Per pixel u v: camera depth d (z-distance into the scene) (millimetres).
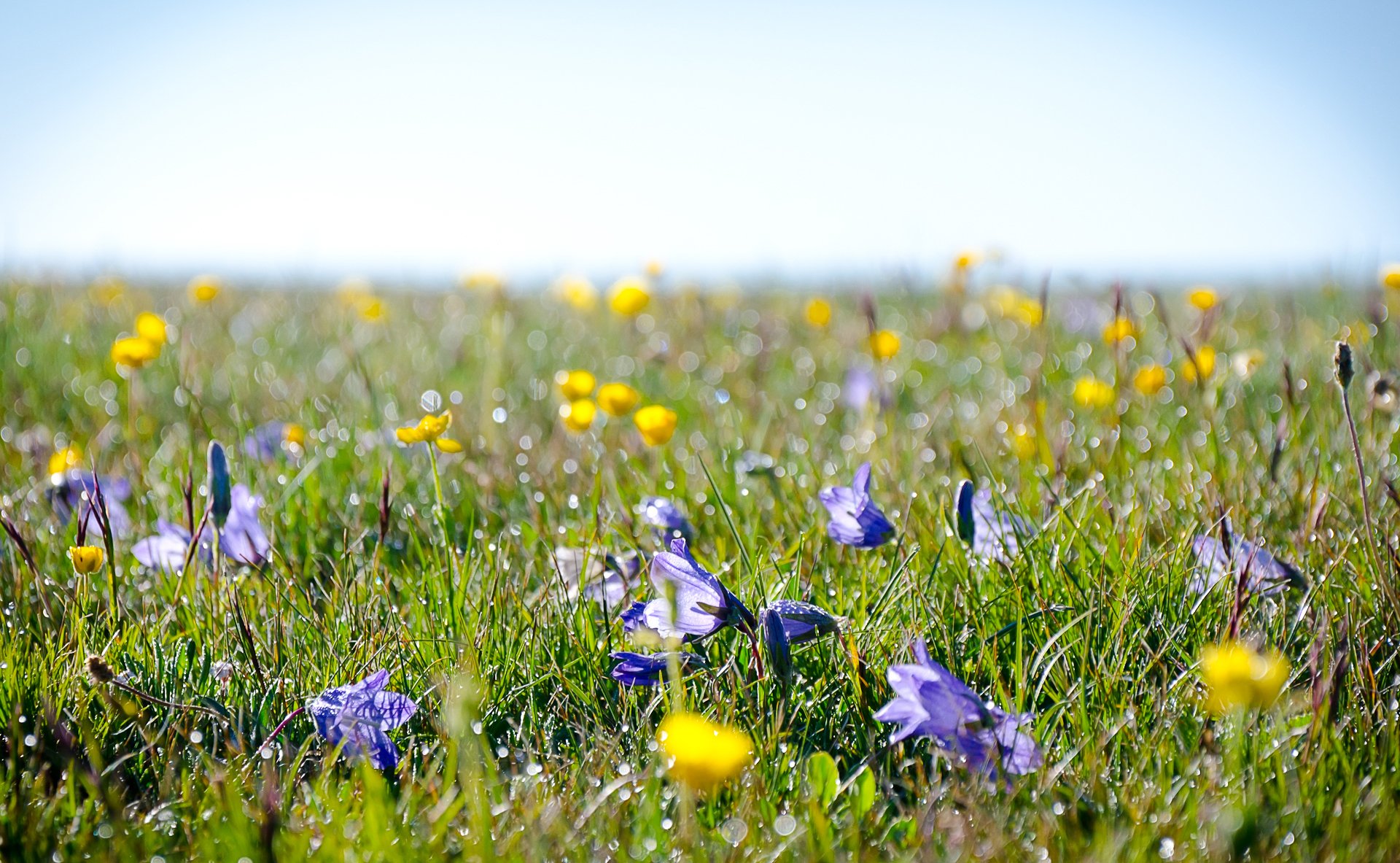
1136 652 472
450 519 559
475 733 436
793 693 459
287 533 609
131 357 708
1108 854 377
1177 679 449
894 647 477
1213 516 552
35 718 448
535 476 674
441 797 411
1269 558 502
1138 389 738
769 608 444
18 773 430
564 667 483
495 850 393
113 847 393
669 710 449
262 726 449
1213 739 422
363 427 752
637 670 452
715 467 675
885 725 451
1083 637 476
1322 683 424
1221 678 375
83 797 426
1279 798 400
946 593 514
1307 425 675
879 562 536
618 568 518
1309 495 583
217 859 389
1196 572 506
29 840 395
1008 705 444
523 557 578
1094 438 705
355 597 522
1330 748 414
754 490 647
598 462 664
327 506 637
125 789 427
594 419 688
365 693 443
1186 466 642
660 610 451
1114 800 410
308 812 408
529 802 409
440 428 550
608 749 433
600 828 401
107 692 452
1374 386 625
